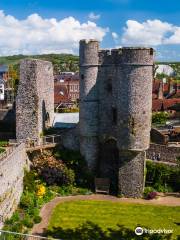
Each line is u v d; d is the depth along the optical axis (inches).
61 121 1990.7
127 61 1358.3
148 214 1258.0
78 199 1385.3
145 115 1392.7
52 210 1269.7
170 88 3715.6
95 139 1545.3
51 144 1563.7
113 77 1462.8
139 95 1374.3
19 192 1289.4
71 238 1059.3
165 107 2773.1
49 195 1385.3
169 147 1521.9
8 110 1934.1
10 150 1267.2
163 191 1469.0
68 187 1461.6
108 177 1536.7
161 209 1301.7
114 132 1502.2
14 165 1224.2
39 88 1622.8
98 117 1535.4
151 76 1390.3
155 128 1980.8
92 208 1300.4
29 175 1409.9
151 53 1366.9
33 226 1131.3
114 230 1125.7
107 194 1450.5
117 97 1423.5
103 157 1555.1
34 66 1568.7
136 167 1409.9
